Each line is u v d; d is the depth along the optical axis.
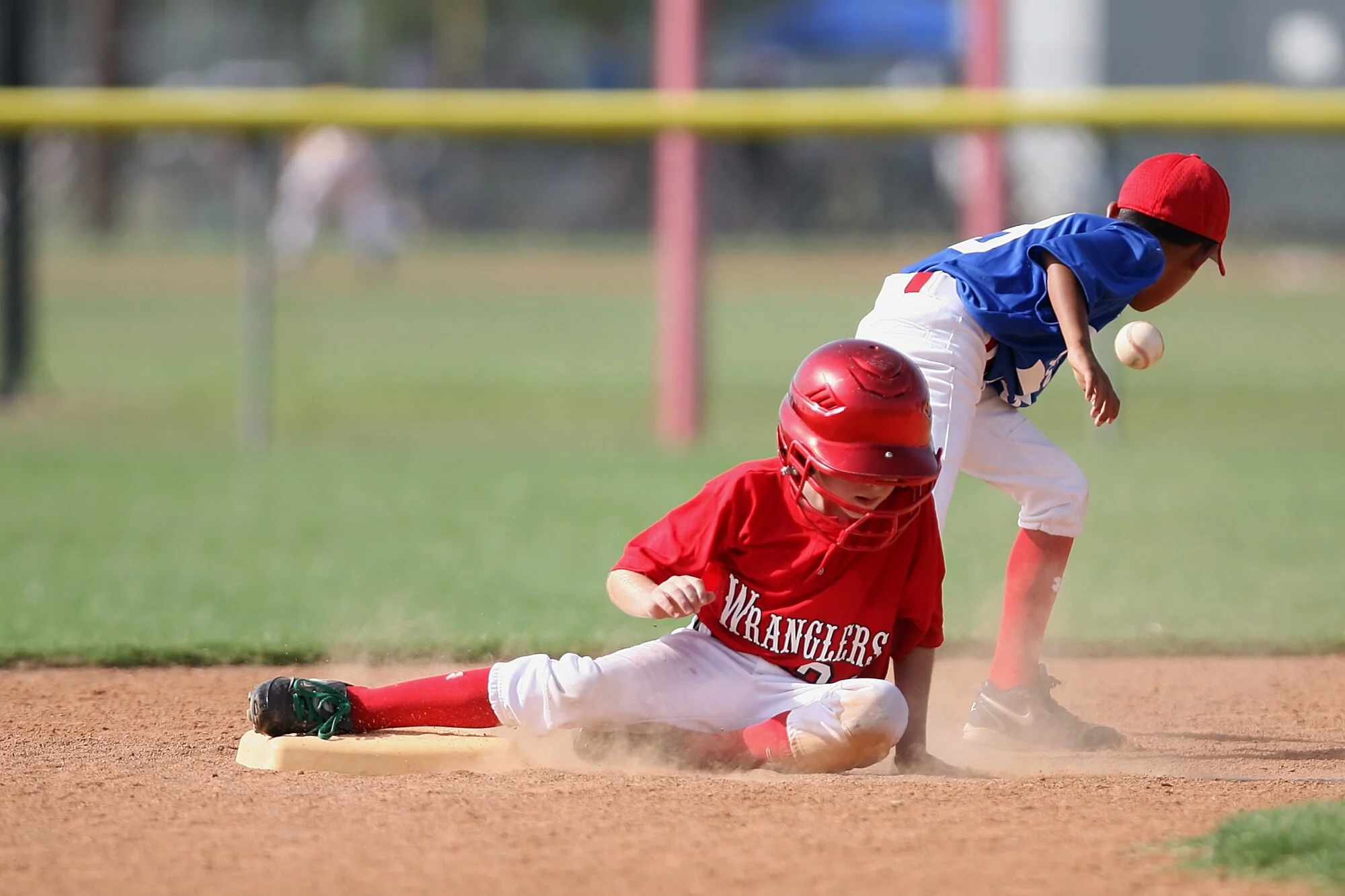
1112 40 71.19
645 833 10.90
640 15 117.75
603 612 20.39
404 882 9.94
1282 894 9.54
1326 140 48.53
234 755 13.89
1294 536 26.39
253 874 10.12
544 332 59.12
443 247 76.56
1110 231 14.14
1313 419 40.72
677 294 36.53
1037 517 14.89
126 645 18.47
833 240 67.69
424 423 40.62
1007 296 14.23
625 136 34.59
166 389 44.78
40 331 55.81
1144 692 17.39
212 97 33.78
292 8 121.94
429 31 121.50
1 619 20.14
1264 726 15.80
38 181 67.38
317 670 17.78
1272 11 72.56
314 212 73.56
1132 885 9.79
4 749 14.17
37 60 96.50
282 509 28.70
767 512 12.65
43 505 28.94
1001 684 14.95
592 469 33.06
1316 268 65.56
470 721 13.34
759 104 33.38
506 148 75.44
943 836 10.82
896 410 12.01
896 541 12.77
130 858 10.48
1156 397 44.06
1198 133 33.88
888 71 88.19
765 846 10.59
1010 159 44.38
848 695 12.53
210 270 73.69
